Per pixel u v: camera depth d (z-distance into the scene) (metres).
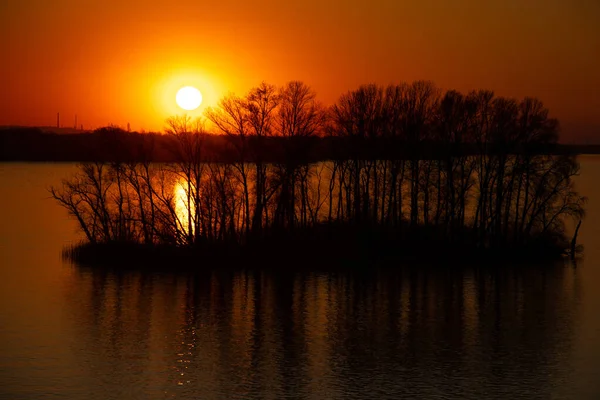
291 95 110.19
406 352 69.12
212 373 62.62
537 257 116.94
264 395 57.75
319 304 87.19
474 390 59.19
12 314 80.06
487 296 92.19
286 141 109.94
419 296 91.94
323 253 110.19
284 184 110.88
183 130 108.19
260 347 70.12
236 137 108.75
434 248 117.50
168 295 89.88
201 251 107.38
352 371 63.47
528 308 86.44
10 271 100.94
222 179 112.56
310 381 60.97
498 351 69.56
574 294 93.50
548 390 59.25
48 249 117.88
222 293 91.25
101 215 117.12
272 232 111.75
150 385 59.66
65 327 75.56
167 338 72.38
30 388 58.72
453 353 69.00
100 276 98.75
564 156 118.94
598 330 77.00
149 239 110.00
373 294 92.50
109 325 76.50
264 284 96.44
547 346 71.31
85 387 59.03
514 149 120.50
